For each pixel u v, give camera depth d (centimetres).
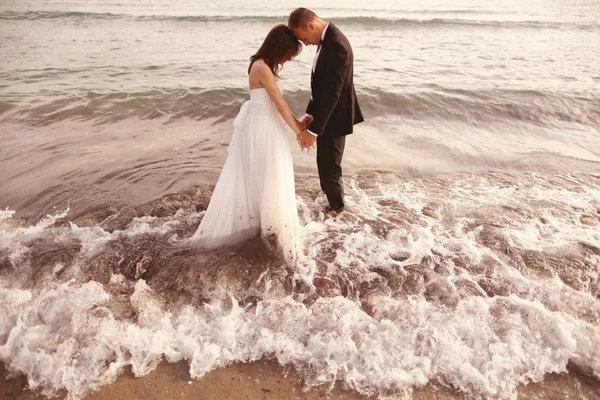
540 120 677
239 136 327
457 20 1730
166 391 234
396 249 351
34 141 564
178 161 513
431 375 243
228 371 247
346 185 466
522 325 272
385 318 280
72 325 265
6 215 395
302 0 2695
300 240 344
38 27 1552
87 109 677
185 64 991
